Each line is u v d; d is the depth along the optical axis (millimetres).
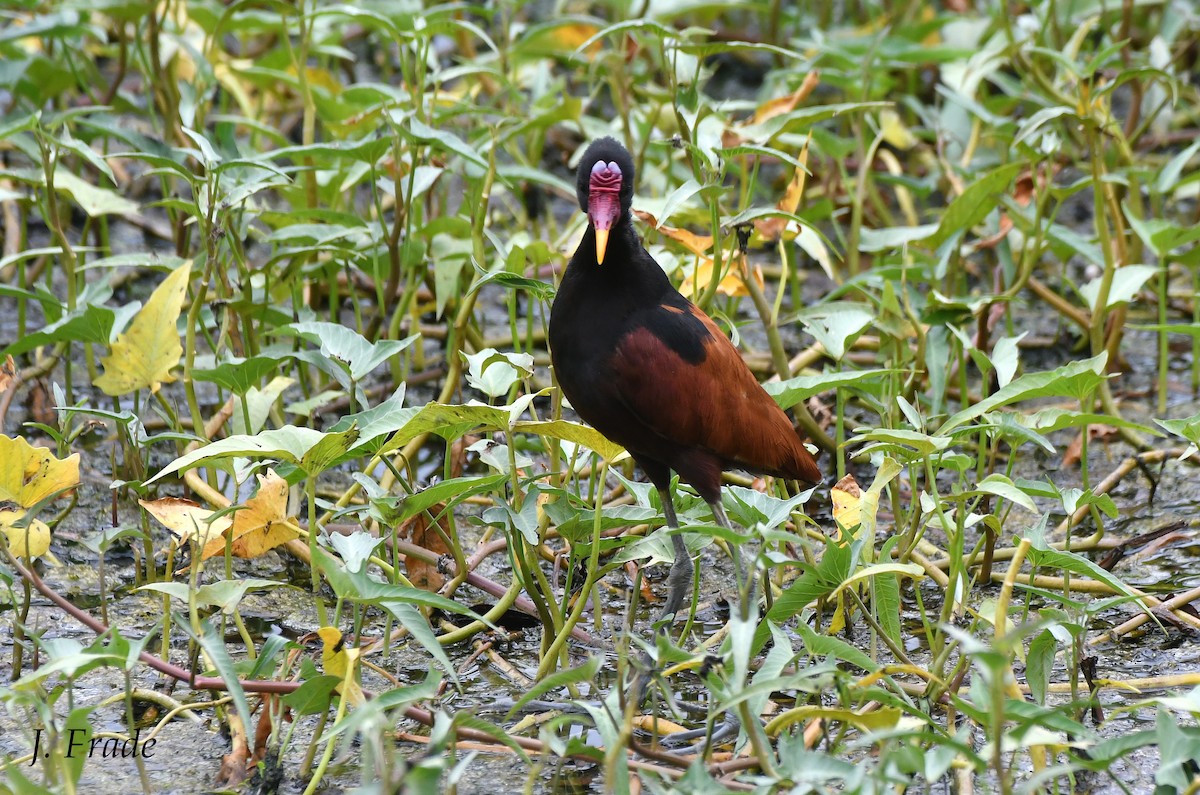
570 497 9312
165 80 16266
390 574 9641
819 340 11008
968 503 11453
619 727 7129
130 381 10406
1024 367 14461
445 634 9789
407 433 8289
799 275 16859
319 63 18062
